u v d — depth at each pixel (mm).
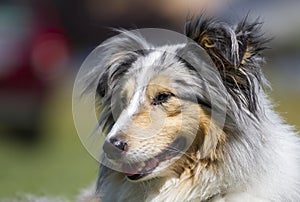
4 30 21688
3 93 21719
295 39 38562
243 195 10062
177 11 39969
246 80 10070
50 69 22094
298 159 10562
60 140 23891
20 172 18484
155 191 10438
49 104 23797
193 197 10219
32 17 22141
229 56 9852
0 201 13359
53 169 19047
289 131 10883
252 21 10375
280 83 31781
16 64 21672
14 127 22562
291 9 39500
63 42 22312
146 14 40500
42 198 13367
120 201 10688
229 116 10023
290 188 10180
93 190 12250
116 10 40750
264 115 10344
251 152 10047
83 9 40250
